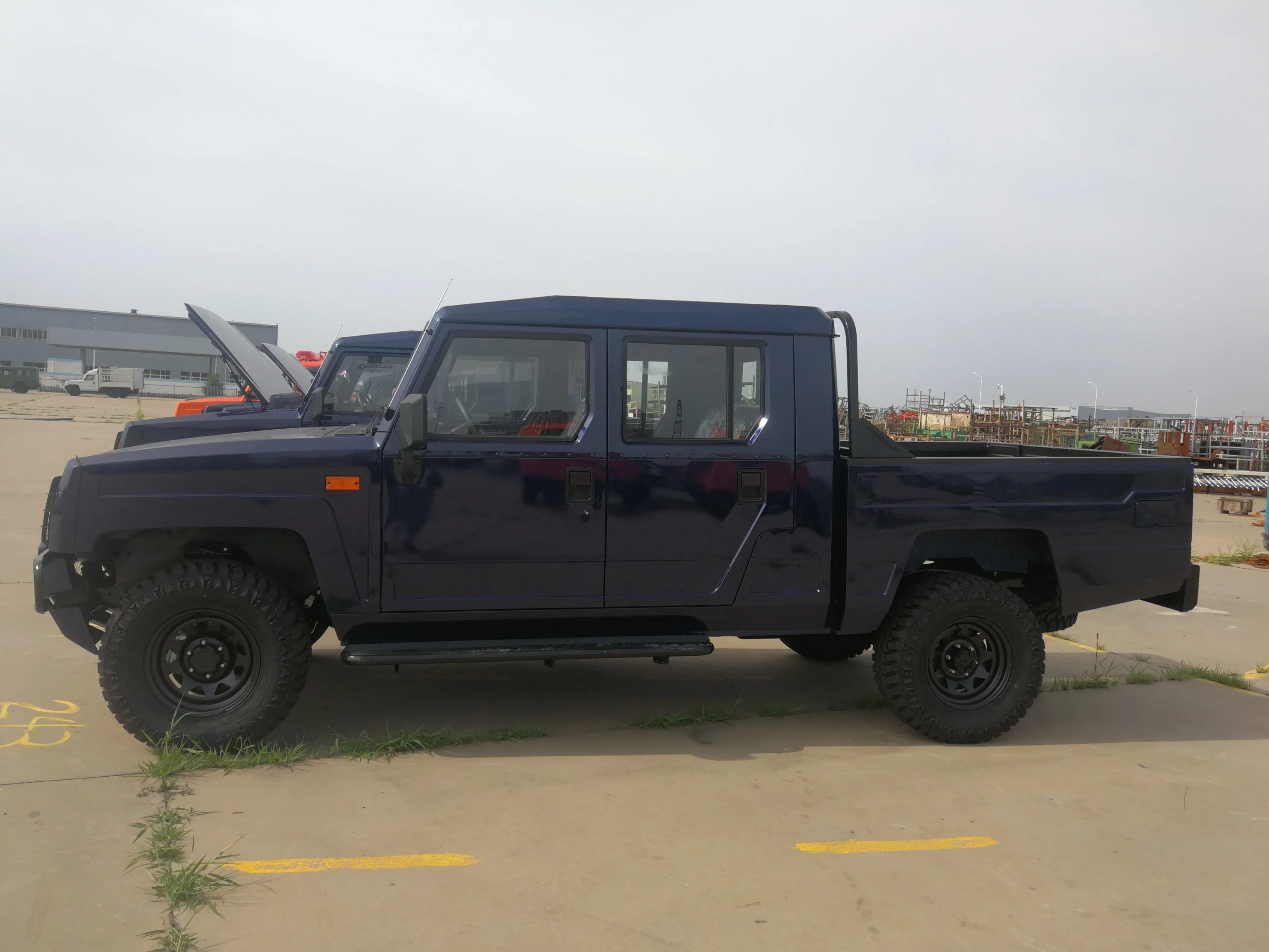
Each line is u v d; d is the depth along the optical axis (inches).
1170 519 199.8
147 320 3201.3
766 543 182.4
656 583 179.8
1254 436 918.4
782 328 183.0
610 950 109.5
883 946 112.6
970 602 185.5
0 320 3080.7
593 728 191.6
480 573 173.0
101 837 133.5
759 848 138.2
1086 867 135.5
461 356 172.2
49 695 196.4
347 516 167.9
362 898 119.5
